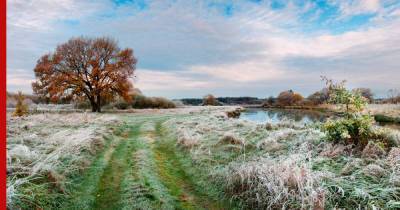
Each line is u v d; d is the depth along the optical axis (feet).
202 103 231.50
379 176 19.33
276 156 26.76
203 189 21.75
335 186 17.84
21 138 31.35
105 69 108.88
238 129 42.42
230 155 29.04
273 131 37.52
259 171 20.35
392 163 20.58
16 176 19.83
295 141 30.17
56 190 19.54
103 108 131.85
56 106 139.95
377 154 23.81
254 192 19.11
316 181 18.44
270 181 18.54
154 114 98.12
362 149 25.58
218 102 232.12
